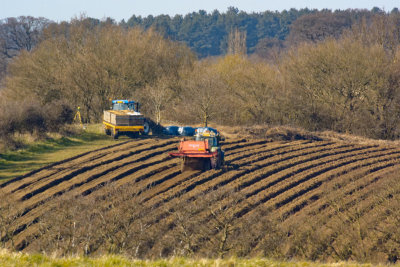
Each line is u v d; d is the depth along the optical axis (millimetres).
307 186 113000
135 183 105312
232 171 119875
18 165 118562
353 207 98375
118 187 95750
